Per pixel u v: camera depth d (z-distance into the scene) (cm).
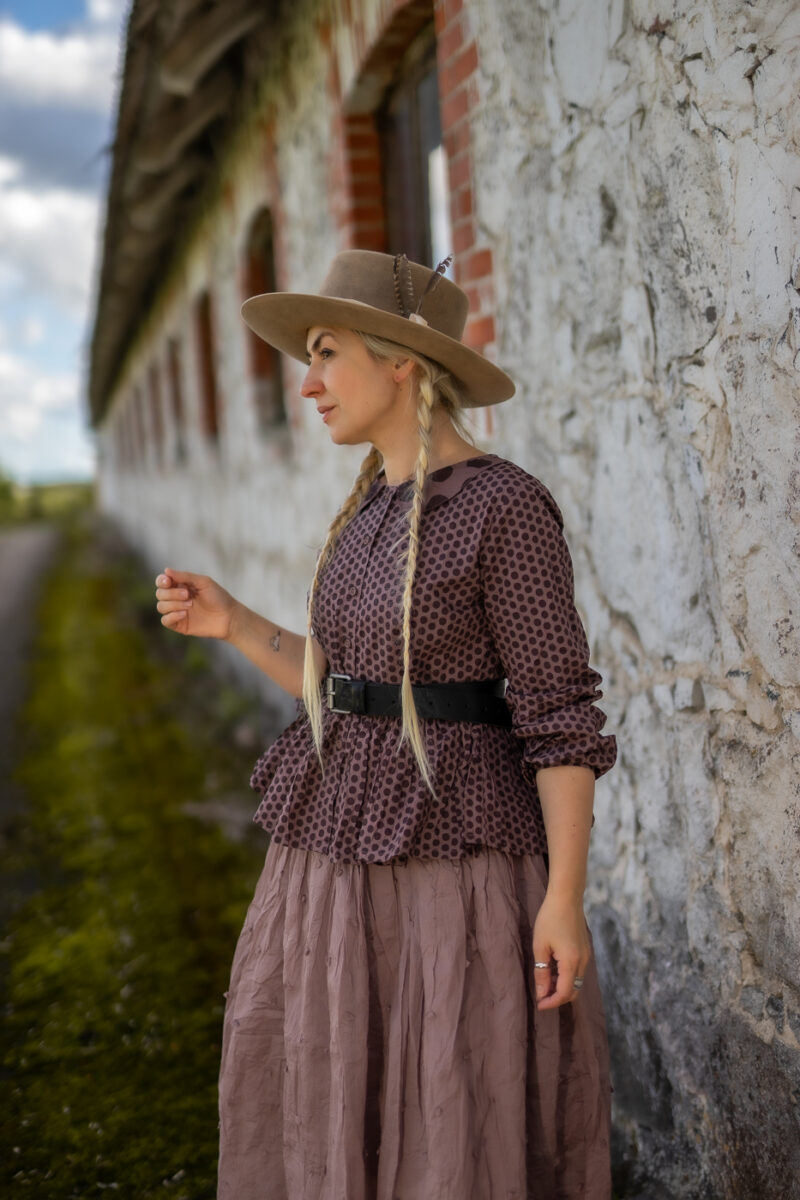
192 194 745
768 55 161
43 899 399
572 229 228
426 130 369
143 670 873
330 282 166
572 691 146
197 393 859
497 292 268
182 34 432
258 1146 164
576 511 240
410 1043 147
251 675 662
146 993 320
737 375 177
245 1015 164
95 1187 233
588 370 228
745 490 178
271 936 164
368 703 157
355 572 159
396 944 151
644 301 204
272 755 172
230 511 743
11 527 4612
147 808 498
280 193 505
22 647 1086
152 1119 257
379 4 330
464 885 149
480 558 148
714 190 179
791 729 171
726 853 193
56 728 688
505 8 247
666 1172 212
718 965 196
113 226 753
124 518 2448
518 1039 146
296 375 508
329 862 156
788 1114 178
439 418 162
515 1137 146
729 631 186
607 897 236
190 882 405
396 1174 147
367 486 175
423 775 149
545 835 155
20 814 505
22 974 338
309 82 434
